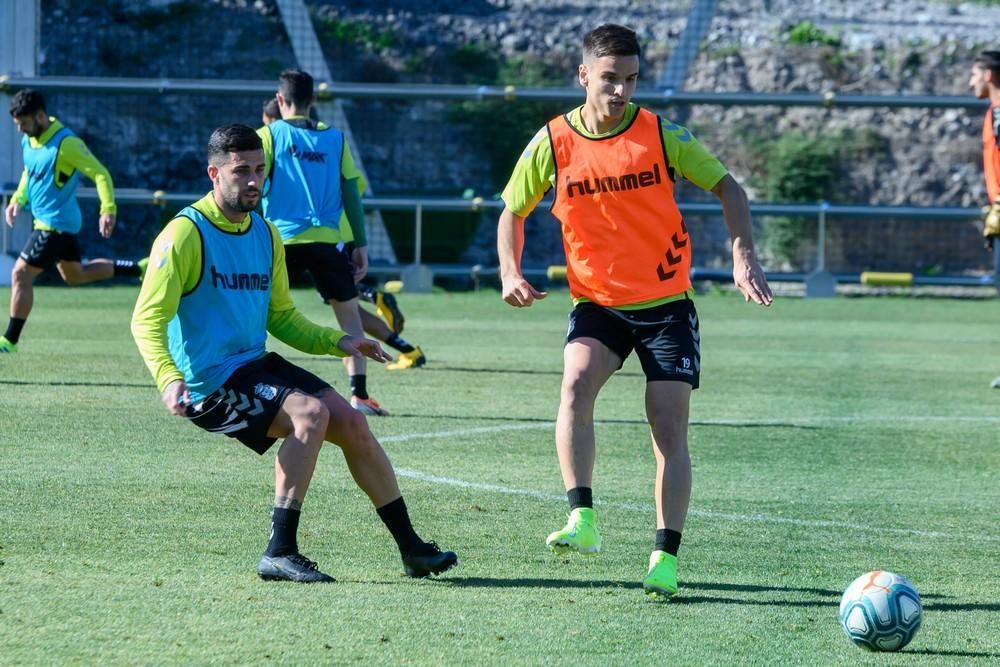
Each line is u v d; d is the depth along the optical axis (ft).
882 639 41.39
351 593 47.44
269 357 51.29
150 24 272.72
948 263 249.96
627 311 50.65
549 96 197.98
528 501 63.87
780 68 279.49
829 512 63.36
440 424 86.48
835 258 246.88
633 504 64.39
